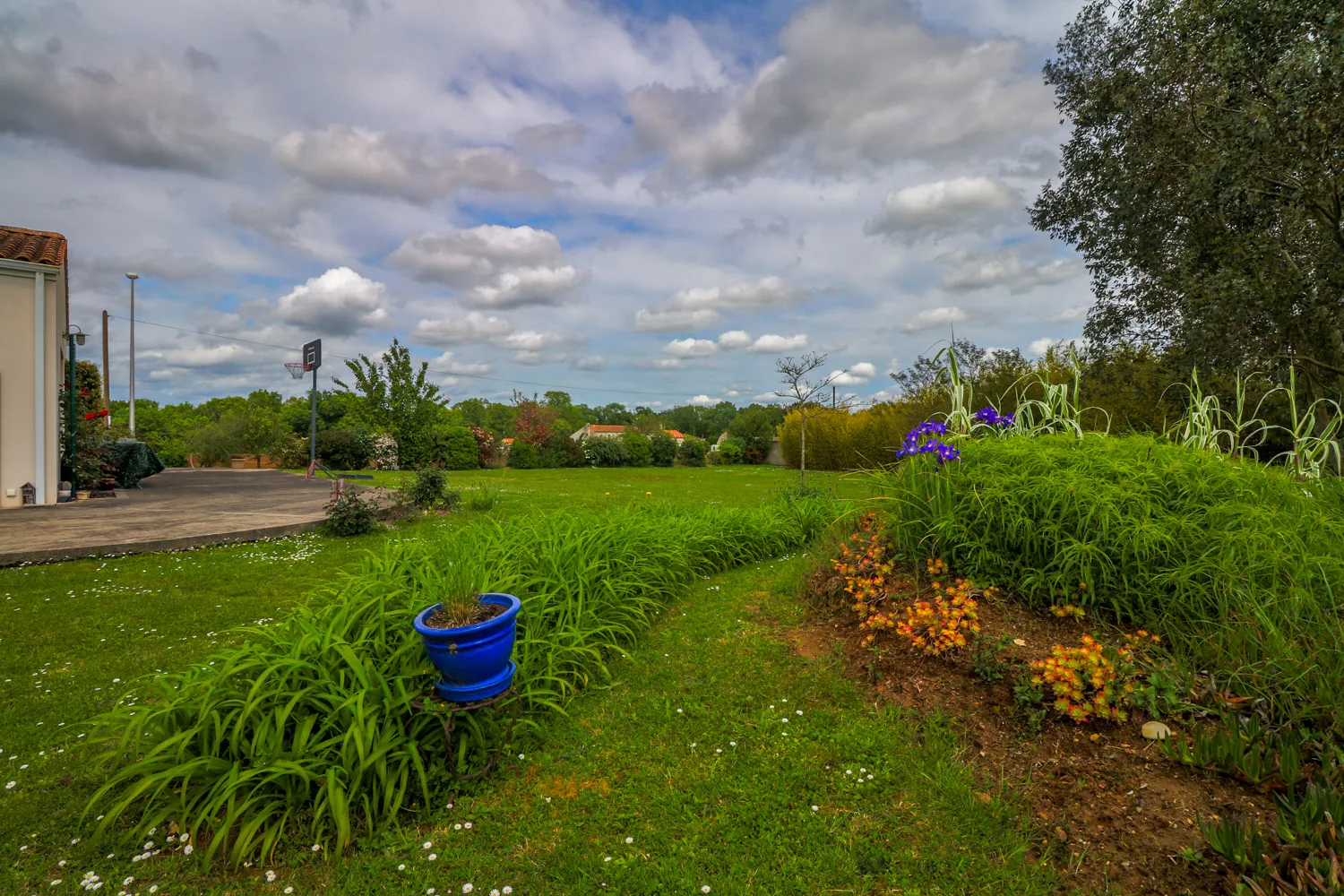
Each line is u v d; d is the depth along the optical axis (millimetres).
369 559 4246
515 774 2570
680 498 12578
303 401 32812
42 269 9609
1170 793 2246
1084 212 10805
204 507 9781
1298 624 2713
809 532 7145
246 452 26750
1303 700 2449
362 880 2000
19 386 9602
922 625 3248
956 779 2408
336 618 2736
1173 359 9586
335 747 2338
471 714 2605
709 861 2064
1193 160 8664
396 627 2812
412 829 2236
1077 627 3213
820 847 2117
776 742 2764
